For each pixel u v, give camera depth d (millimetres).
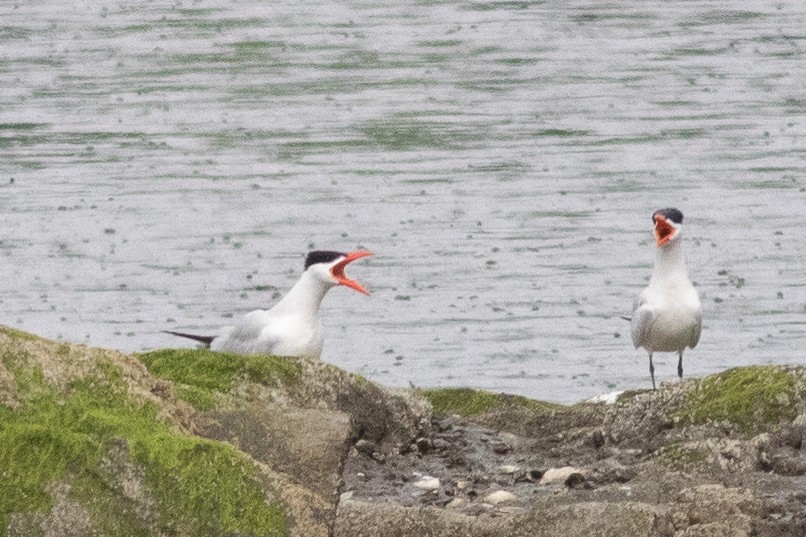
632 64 36375
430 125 30172
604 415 9953
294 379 9297
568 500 8430
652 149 27938
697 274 20234
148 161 27156
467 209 23438
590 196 24359
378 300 18859
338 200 24047
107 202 24047
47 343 8070
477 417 10406
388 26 40312
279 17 41406
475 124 30266
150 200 24172
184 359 9305
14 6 42906
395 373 16641
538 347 17422
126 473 7445
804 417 9031
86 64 36250
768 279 19938
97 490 7398
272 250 21344
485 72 35500
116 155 27656
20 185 25281
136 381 8195
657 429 9492
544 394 16203
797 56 37000
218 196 24375
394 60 36656
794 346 17578
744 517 7773
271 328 11695
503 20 40938
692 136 29062
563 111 31547
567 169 26375
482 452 9656
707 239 21875
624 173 26031
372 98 32875
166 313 18781
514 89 33812
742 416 9281
